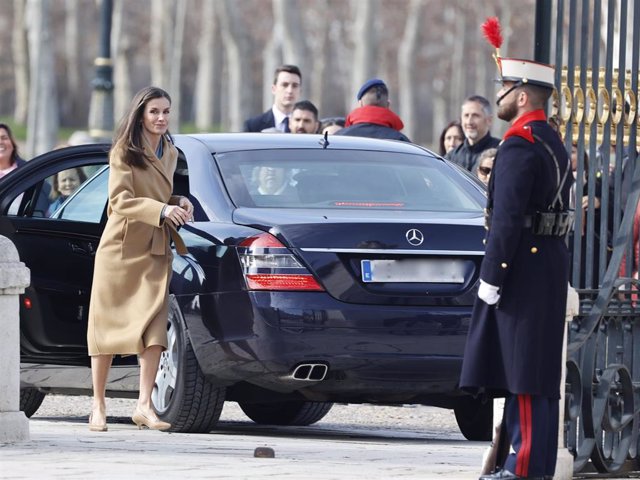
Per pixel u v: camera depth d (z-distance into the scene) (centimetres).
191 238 3538
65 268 3806
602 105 2883
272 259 3366
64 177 3981
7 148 5500
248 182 3597
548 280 2517
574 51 2861
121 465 2762
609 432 2927
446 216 3538
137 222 3475
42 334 3825
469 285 3412
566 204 2555
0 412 3133
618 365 2878
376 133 4822
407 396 3503
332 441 3553
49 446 3081
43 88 19538
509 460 2553
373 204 3569
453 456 3169
